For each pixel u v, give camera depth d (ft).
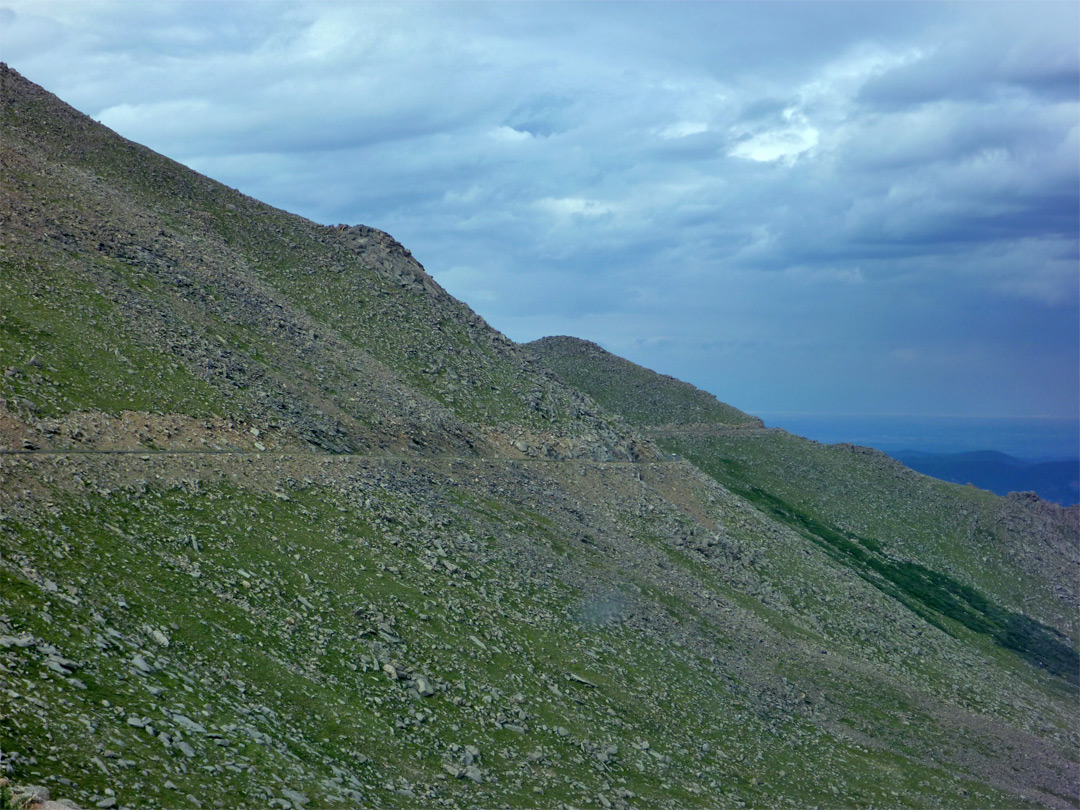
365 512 220.84
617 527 319.27
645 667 215.10
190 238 378.32
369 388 328.90
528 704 170.30
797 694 247.91
